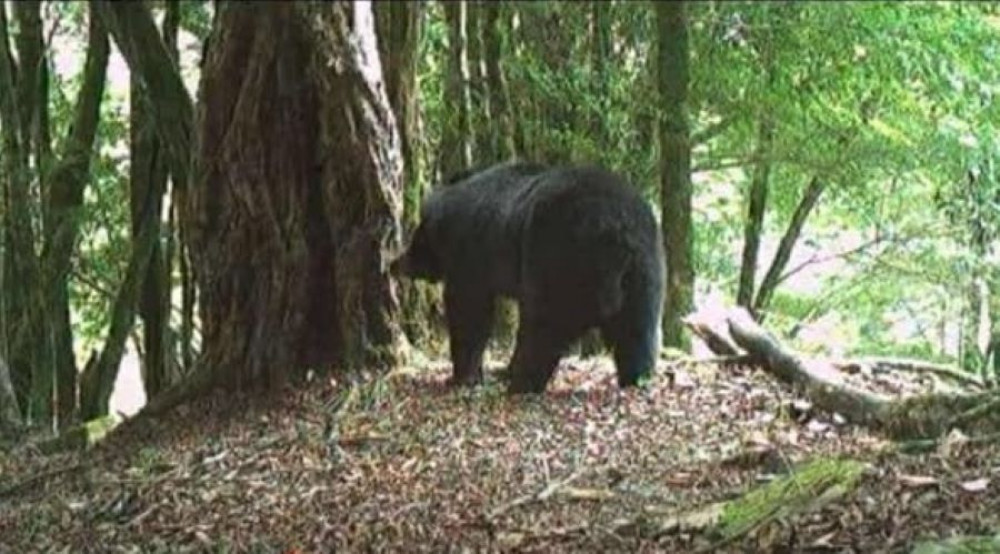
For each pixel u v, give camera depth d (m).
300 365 9.42
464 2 10.76
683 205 10.07
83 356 15.88
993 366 10.58
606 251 8.82
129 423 9.34
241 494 7.50
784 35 9.84
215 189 9.45
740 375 9.21
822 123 10.38
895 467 6.27
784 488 5.98
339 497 7.27
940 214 12.77
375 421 8.57
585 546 5.89
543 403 8.78
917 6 9.78
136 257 11.52
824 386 8.34
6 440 10.21
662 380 9.14
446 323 9.64
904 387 9.02
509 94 10.88
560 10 10.53
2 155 11.53
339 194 9.30
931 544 4.89
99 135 13.34
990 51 10.25
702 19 9.68
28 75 11.34
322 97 9.15
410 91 9.87
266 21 9.09
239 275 9.45
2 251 11.80
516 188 9.34
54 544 6.96
